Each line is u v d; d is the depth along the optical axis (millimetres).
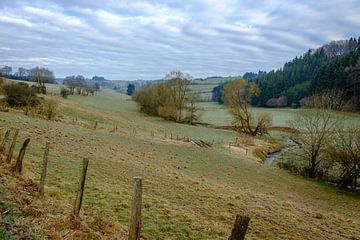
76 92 155500
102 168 25016
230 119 115188
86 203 15477
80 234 10742
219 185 29328
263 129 82250
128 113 108875
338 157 45594
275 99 152875
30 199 12914
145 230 14047
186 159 41312
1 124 33375
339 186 45812
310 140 50188
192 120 104188
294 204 28594
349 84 108562
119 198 17312
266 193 32094
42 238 9859
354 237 21453
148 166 30922
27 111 51062
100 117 76938
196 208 19672
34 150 25031
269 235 17672
